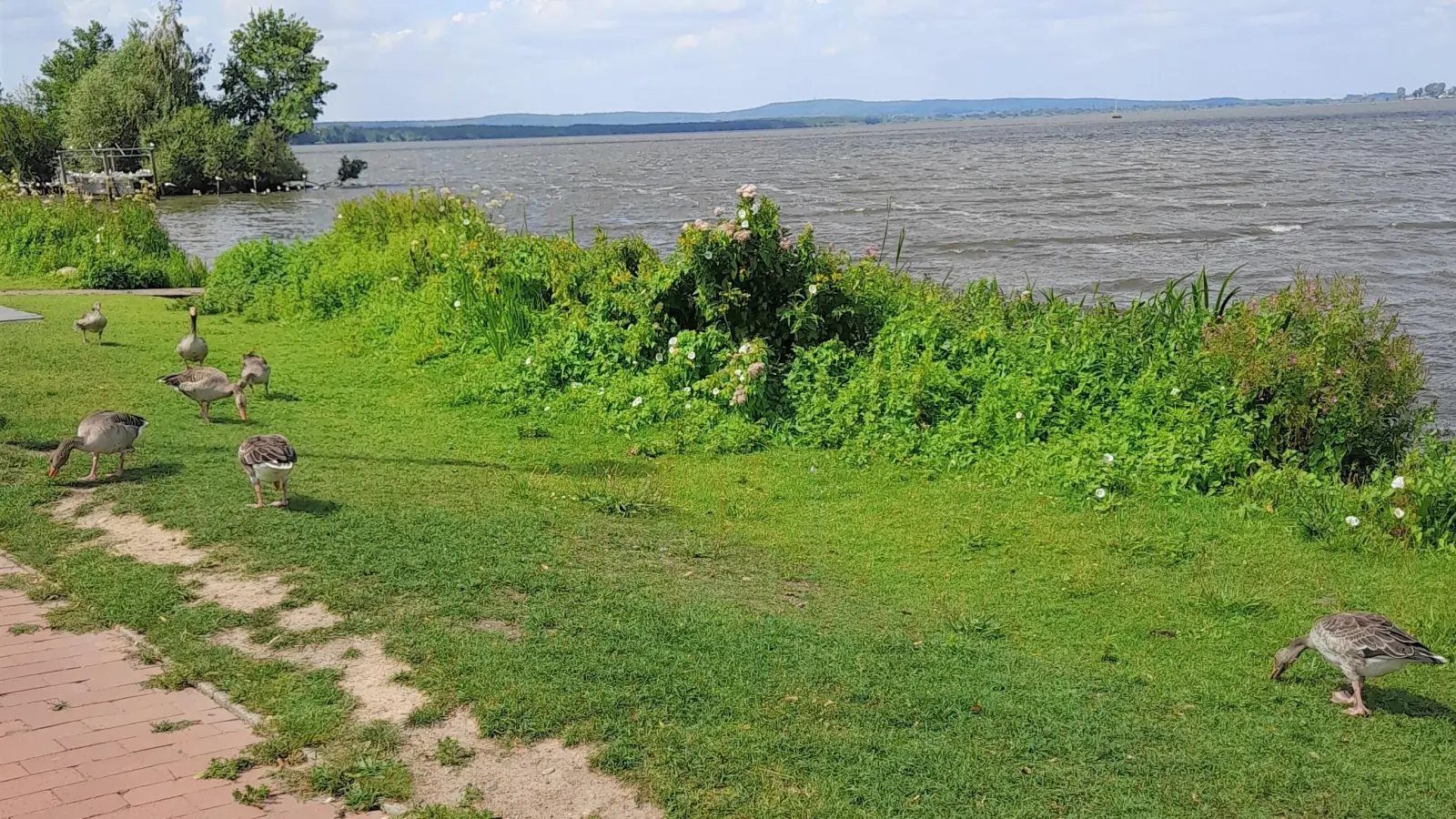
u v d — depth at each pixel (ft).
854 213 161.07
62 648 20.04
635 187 238.48
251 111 264.72
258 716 17.78
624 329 44.04
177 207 198.49
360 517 27.14
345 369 47.06
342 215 73.56
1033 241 122.62
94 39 291.38
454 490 30.17
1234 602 23.54
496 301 48.91
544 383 42.06
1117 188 198.59
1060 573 25.53
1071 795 16.07
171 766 16.15
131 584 22.58
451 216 68.74
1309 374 33.09
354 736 17.07
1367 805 16.01
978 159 333.83
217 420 37.19
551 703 18.13
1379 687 20.25
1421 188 178.19
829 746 17.12
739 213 41.19
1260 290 86.74
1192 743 17.72
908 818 15.33
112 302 64.18
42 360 44.96
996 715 18.39
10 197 91.09
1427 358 61.16
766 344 40.52
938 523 28.99
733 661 20.01
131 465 31.01
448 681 18.79
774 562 26.02
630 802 15.62
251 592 22.62
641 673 19.27
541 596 22.72
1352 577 25.58
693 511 29.71
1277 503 30.19
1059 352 38.19
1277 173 225.56
